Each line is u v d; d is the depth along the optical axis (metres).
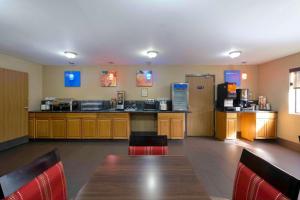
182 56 4.89
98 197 1.00
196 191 1.07
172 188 1.10
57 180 1.22
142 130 6.05
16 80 4.99
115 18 2.65
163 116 5.43
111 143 5.20
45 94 6.11
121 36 3.38
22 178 0.97
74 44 3.86
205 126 6.13
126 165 1.46
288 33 3.21
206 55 4.77
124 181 1.19
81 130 5.45
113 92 6.11
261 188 0.99
